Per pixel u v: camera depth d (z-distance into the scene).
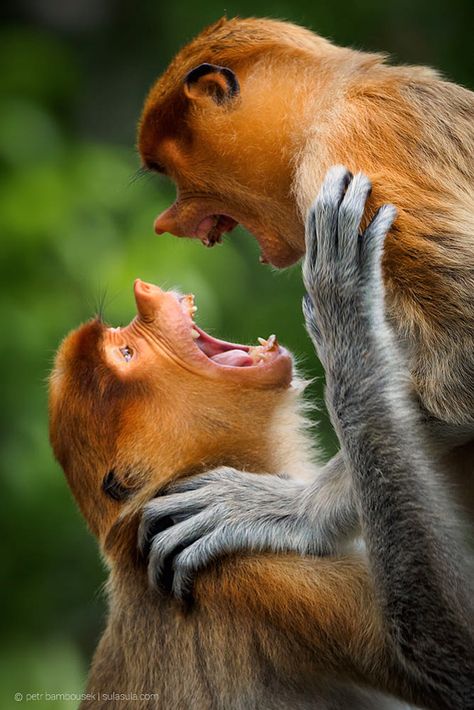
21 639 20.39
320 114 11.37
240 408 11.84
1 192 21.12
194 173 12.28
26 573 21.08
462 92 11.13
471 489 10.97
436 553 10.27
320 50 12.03
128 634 11.63
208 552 11.03
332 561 10.95
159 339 11.95
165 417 11.74
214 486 11.33
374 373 10.38
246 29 12.23
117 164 21.70
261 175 11.97
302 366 20.39
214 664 11.14
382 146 10.80
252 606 10.99
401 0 25.05
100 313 12.73
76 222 20.81
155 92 12.45
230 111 12.01
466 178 10.74
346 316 10.45
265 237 12.29
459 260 10.32
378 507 10.37
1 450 19.77
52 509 20.36
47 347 19.92
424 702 10.50
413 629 10.28
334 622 10.73
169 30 26.12
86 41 26.94
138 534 11.52
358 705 11.37
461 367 10.27
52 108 24.27
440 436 10.51
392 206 10.32
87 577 21.23
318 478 11.14
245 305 21.55
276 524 11.07
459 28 25.14
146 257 20.02
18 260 20.56
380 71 11.41
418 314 10.38
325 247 10.51
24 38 24.36
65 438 12.01
